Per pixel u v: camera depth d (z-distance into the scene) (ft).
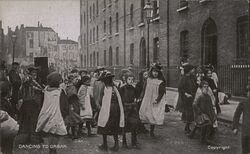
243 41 41.04
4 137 19.02
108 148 21.76
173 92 52.65
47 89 20.13
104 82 21.31
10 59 52.54
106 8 98.27
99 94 23.38
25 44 54.29
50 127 19.49
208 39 48.96
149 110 24.67
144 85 25.34
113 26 92.94
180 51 55.67
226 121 28.60
